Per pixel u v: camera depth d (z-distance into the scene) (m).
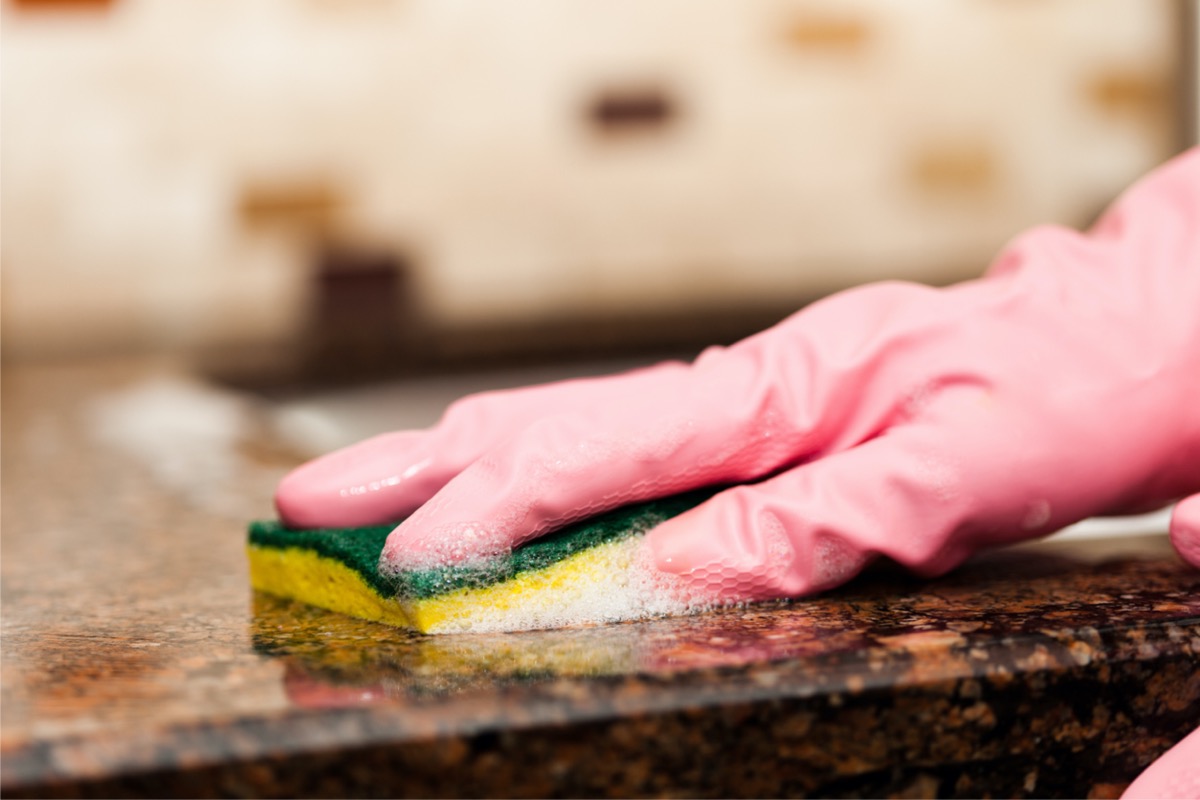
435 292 2.79
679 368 0.53
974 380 0.50
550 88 2.75
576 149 2.79
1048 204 2.94
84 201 2.62
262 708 0.43
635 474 0.48
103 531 0.69
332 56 2.67
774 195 2.87
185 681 0.45
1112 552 0.55
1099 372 0.50
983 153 2.91
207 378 2.05
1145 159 2.88
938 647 0.45
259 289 2.72
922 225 2.93
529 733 0.42
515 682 0.43
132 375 2.12
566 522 0.48
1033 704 0.45
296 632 0.49
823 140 2.86
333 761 0.42
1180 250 0.52
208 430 1.24
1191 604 0.48
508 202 2.78
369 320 2.77
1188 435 0.51
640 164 2.81
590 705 0.43
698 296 2.89
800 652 0.45
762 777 0.44
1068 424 0.50
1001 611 0.48
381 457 0.52
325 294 2.75
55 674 0.46
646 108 2.79
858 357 0.50
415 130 2.72
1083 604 0.48
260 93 2.65
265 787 0.42
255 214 2.70
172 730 0.42
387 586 0.48
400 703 0.43
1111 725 0.45
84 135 2.60
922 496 0.50
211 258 2.69
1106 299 0.51
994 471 0.50
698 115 2.81
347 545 0.50
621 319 2.84
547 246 2.82
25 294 2.63
